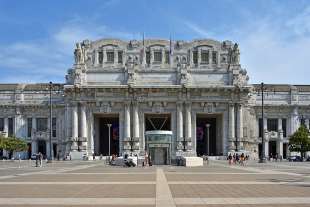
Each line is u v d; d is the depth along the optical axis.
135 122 122.19
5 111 131.12
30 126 130.88
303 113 131.38
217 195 25.70
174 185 32.25
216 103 123.50
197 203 22.33
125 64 125.50
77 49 123.69
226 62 128.38
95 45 127.94
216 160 112.12
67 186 31.52
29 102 130.12
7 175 45.16
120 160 73.94
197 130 130.62
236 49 125.19
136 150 121.00
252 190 28.44
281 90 132.38
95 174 46.62
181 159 73.62
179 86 121.62
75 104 122.62
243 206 21.25
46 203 22.45
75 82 121.81
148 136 78.75
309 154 120.25
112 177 41.44
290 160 113.56
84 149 121.31
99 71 123.44
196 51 128.75
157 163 78.31
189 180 37.28
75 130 121.88
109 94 122.88
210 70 124.31
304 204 21.80
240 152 119.69
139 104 123.44
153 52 127.88
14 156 126.88
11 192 27.45
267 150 130.25
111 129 133.38
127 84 121.81
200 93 123.19
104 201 23.19
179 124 122.44
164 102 123.00
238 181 36.03
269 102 130.25
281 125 130.62
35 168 63.50
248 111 126.06
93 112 123.56
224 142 123.94
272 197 24.66
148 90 122.31
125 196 25.34
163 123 128.75
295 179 38.44
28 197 24.92
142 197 24.88
